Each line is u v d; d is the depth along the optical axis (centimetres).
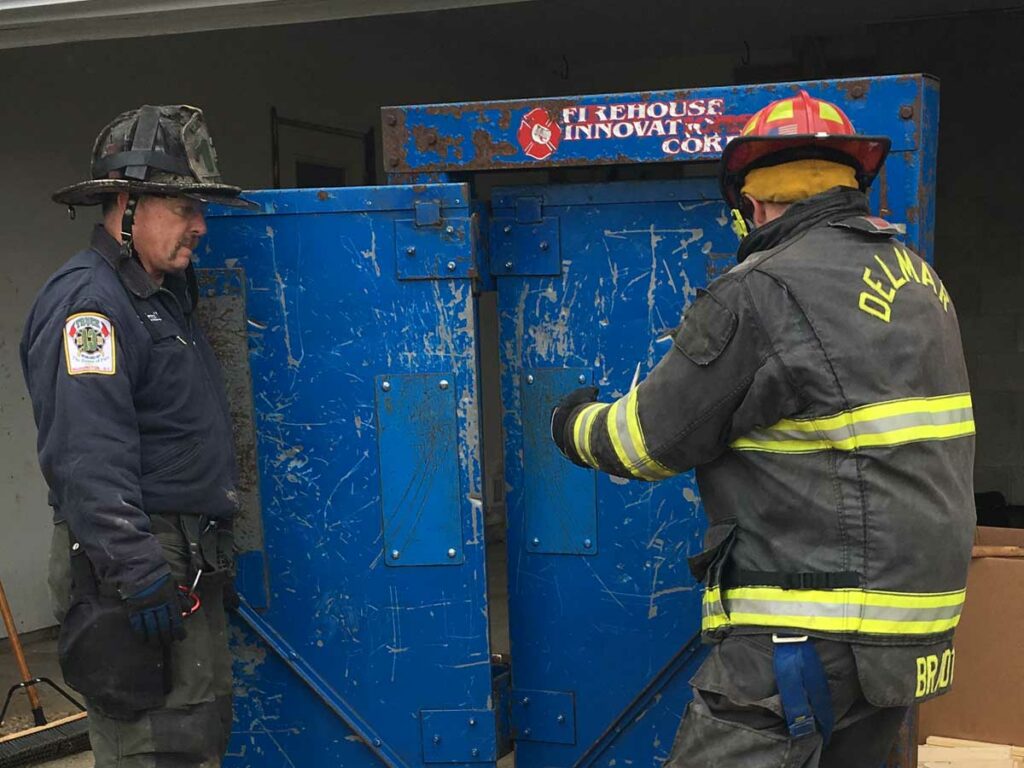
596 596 240
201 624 209
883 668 152
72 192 205
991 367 593
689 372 161
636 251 231
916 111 209
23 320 459
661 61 733
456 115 230
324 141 610
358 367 235
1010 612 261
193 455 207
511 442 242
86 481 187
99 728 203
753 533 163
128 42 490
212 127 531
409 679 240
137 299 203
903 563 152
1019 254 582
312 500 239
